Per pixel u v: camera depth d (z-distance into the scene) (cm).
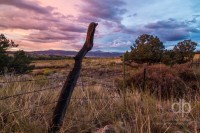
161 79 897
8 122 396
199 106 530
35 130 383
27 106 450
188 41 2234
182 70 1012
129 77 995
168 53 2227
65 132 404
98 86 696
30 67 2002
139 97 596
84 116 468
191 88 790
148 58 2108
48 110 461
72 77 392
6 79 696
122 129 405
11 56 1895
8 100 483
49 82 746
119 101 558
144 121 433
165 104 595
